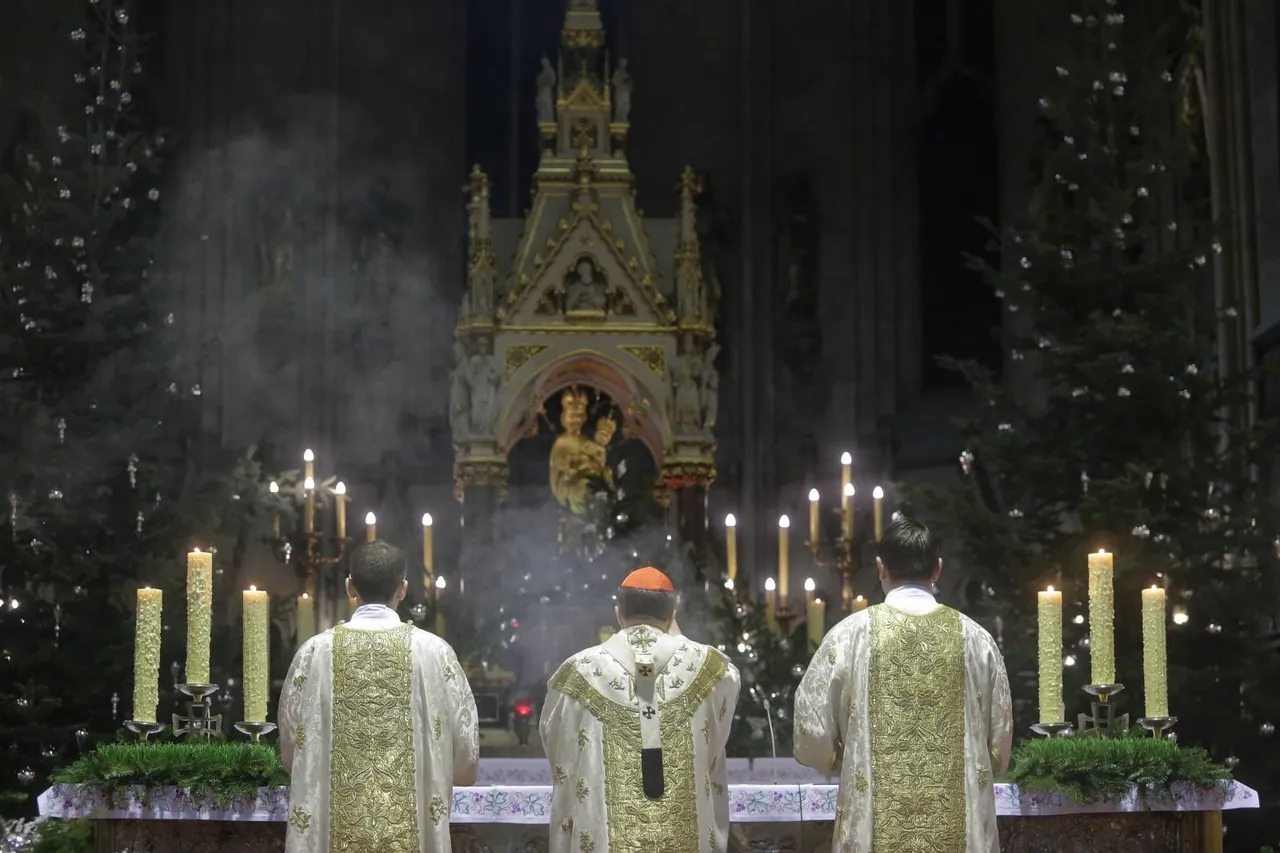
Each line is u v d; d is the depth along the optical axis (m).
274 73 25.19
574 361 16.50
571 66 17.41
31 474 12.48
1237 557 12.43
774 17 26.09
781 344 25.34
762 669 11.45
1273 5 14.38
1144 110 13.55
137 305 13.91
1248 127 14.91
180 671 12.74
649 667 6.40
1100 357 12.06
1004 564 12.37
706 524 16.39
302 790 6.42
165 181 24.45
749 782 10.32
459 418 16.16
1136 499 11.67
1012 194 24.39
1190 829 7.29
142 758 6.98
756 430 25.06
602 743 6.33
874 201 25.28
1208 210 16.98
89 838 8.52
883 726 6.24
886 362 24.97
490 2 27.02
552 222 16.84
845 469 13.54
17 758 11.59
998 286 13.17
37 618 12.55
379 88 25.86
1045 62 23.94
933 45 25.48
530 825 7.61
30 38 23.00
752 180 25.72
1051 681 7.08
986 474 15.01
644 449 22.77
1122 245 12.93
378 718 6.46
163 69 24.77
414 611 12.95
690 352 16.47
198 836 7.23
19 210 13.60
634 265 16.58
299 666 6.54
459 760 6.57
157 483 13.19
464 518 15.98
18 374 13.09
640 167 26.45
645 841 6.21
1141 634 11.81
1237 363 14.86
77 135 14.38
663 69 26.56
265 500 14.80
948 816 6.16
